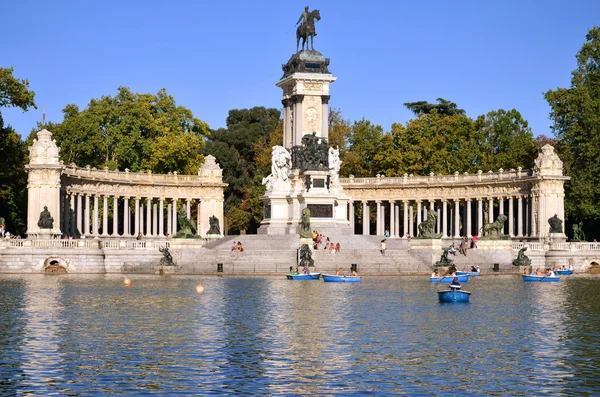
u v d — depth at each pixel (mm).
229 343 59219
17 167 166125
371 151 197125
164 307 78688
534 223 162625
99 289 96562
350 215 181500
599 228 175625
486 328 66188
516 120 194000
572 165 167500
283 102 155125
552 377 49406
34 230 142625
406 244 140875
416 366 52094
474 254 138375
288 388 46875
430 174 180125
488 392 46250
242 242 138750
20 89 152625
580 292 96125
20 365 51781
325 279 110875
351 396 45406
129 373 50000
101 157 187875
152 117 188125
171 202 181750
